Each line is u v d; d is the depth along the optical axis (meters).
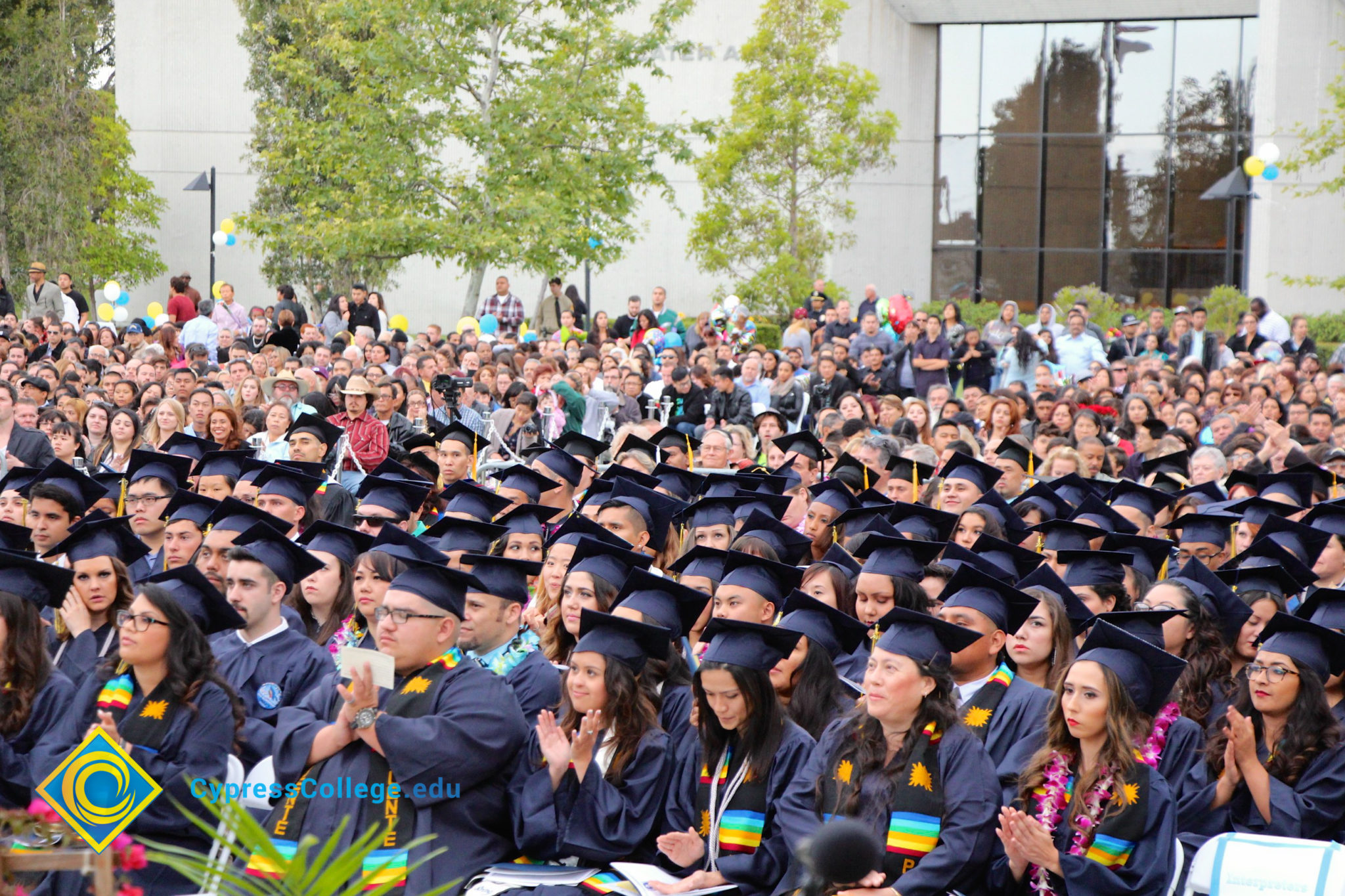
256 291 32.81
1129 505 8.98
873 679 4.53
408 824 4.66
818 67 27.58
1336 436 11.70
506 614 5.65
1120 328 23.86
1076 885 4.21
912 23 32.38
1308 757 5.00
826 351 16.83
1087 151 32.31
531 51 24.17
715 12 30.86
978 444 11.40
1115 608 6.56
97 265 30.75
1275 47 26.72
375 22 22.91
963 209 33.03
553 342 18.56
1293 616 5.09
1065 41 32.22
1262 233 27.25
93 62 34.81
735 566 5.84
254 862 3.28
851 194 31.98
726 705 4.84
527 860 4.89
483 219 23.06
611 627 4.98
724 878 4.67
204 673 4.94
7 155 30.31
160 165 32.72
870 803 4.49
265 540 5.87
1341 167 26.55
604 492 8.36
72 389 13.19
